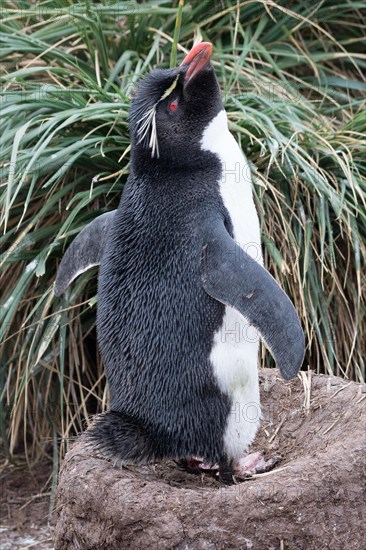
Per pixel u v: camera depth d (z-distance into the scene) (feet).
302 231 18.61
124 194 13.94
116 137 18.11
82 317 18.89
